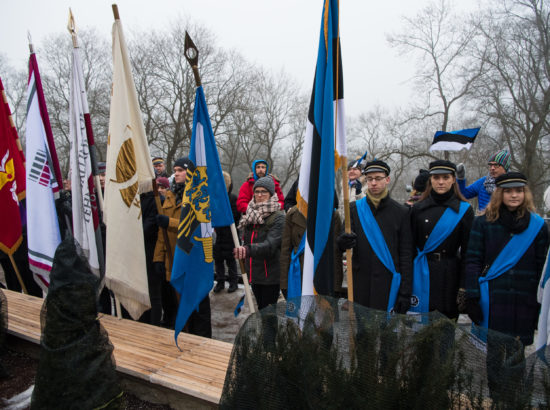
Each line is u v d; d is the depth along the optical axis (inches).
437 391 51.1
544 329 92.7
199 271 116.3
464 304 108.7
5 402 102.8
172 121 873.5
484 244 105.2
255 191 150.5
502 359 53.2
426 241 112.7
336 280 121.0
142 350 114.8
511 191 101.4
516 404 49.7
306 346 59.0
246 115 924.6
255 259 149.9
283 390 59.6
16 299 162.1
